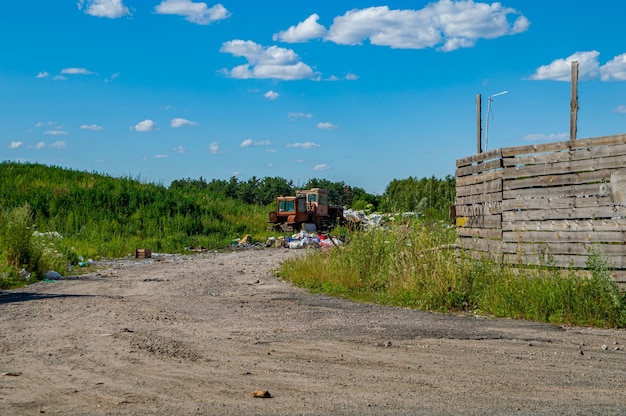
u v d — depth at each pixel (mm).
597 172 10758
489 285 12148
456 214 14750
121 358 7457
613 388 6230
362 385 6340
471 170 13961
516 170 12156
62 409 5461
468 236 14055
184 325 9984
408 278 13492
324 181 67250
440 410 5441
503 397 5891
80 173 45594
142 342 8375
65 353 7691
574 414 5324
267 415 5297
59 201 36906
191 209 41000
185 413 5355
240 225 40000
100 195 38844
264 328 9852
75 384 6289
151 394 5945
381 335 9234
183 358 7539
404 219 17453
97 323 9852
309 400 5770
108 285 16594
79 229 33531
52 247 23219
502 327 9945
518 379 6594
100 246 28969
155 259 26188
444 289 12430
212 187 63562
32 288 15789
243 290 15539
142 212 37438
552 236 11414
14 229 18609
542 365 7262
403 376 6719
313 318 10945
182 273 20047
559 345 8484
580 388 6230
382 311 11883
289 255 27406
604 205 10641
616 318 9953
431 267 13539
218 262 24297
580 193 11000
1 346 8070
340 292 14766
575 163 11094
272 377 6664
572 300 10555
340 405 5602
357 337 9070
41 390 6062
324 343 8602
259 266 22328
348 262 16688
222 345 8383
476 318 11000
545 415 5289
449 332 9484
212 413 5355
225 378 6598
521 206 12016
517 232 12055
